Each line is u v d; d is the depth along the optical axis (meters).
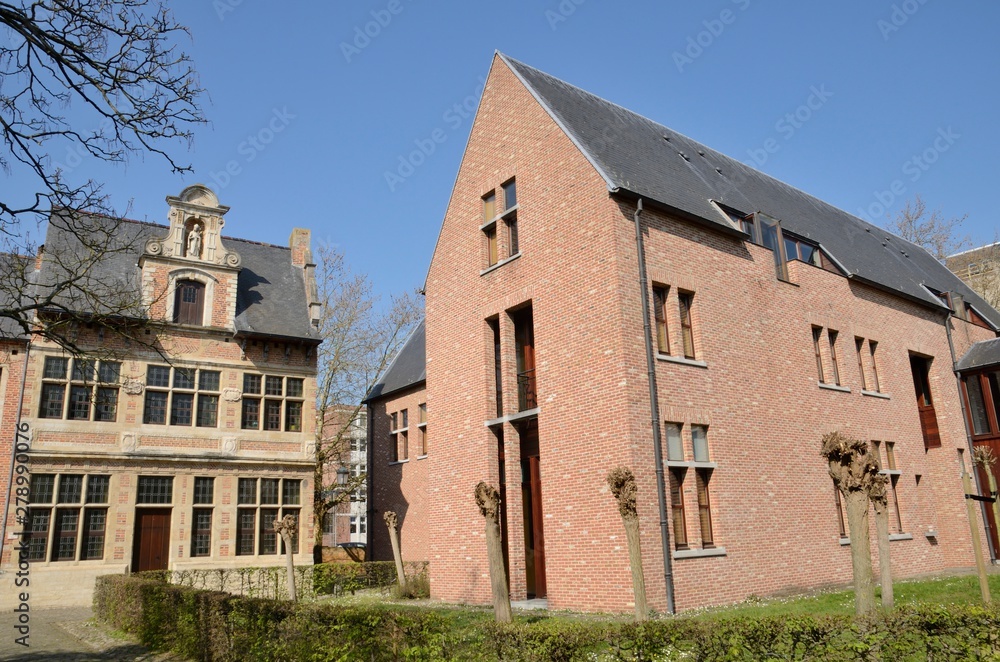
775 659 6.40
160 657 11.98
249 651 9.51
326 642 8.08
